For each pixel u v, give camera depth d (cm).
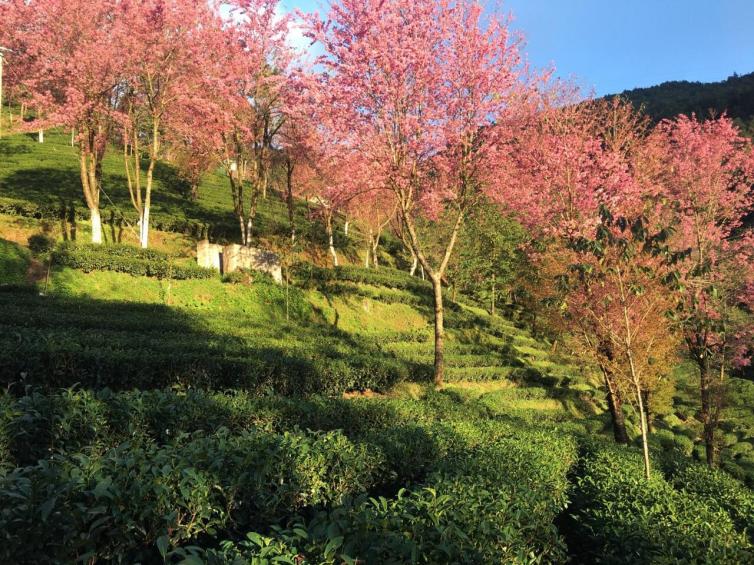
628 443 1650
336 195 1709
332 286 2608
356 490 532
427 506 364
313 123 1591
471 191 1755
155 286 1952
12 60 1950
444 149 1536
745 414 2625
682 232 1803
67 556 299
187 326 1465
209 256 2258
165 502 346
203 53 2067
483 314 3553
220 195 4016
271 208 3666
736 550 445
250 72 2217
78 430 543
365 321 2561
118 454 372
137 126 2219
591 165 1670
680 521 517
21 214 2242
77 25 1827
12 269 1780
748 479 1658
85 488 313
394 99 1458
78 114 1875
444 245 3441
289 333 1748
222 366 1049
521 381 2366
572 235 1460
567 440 931
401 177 1546
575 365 1852
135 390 646
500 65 1574
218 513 405
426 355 2161
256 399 764
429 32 1487
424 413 927
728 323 1627
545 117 1914
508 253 3456
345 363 1340
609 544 517
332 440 554
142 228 2136
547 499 528
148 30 1898
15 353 822
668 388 2139
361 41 1419
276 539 310
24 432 495
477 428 845
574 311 1241
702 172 1941
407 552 293
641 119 2586
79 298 1633
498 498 445
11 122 3822
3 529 277
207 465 406
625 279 838
